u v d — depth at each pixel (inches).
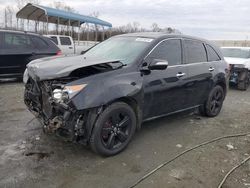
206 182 150.2
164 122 243.9
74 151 176.4
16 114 245.1
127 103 182.1
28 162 160.2
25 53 394.6
